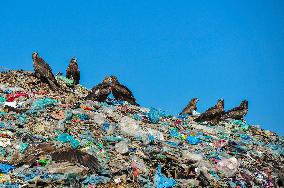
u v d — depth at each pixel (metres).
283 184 77.75
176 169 69.94
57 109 82.69
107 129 78.94
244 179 75.62
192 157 75.62
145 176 65.81
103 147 71.19
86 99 97.69
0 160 60.91
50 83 97.62
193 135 89.75
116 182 61.16
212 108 102.31
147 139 76.88
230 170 75.62
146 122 91.12
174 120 99.94
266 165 84.12
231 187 71.81
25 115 77.25
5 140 66.06
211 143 87.25
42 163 60.59
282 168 84.06
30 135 68.94
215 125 101.56
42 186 56.69
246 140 96.06
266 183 77.12
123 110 95.25
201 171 70.31
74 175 59.28
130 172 65.06
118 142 73.88
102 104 96.44
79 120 80.50
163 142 80.75
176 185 65.81
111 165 65.38
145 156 71.06
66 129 74.56
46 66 98.94
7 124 71.94
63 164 60.28
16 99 84.88
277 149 94.88
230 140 92.06
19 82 97.06
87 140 71.88
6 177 56.59
